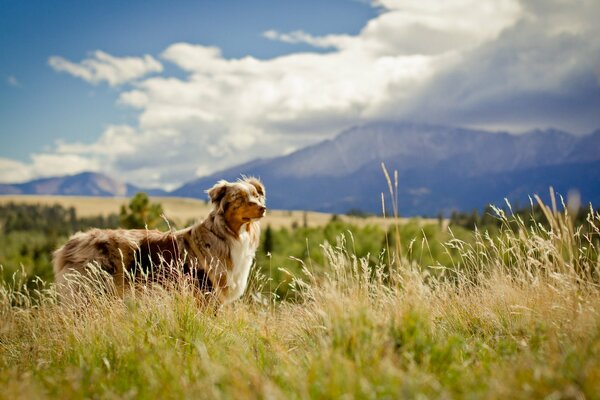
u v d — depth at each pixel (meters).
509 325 4.59
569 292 4.40
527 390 2.85
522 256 5.26
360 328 3.64
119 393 3.54
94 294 5.95
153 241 7.59
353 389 2.96
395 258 4.77
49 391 3.66
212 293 7.12
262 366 3.97
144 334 4.61
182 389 3.41
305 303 5.11
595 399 2.74
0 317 6.15
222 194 7.48
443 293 5.44
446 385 3.14
